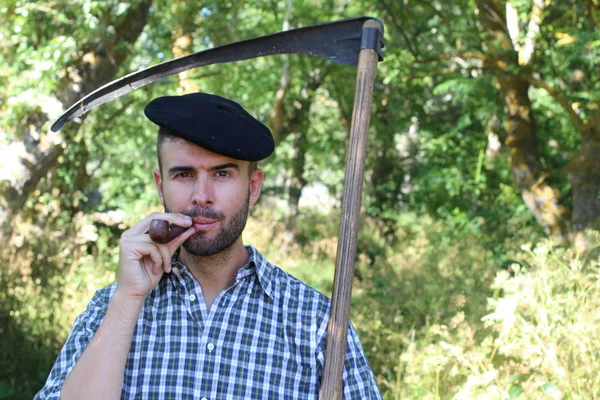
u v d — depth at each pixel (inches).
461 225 439.5
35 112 303.9
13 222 295.1
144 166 485.1
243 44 72.3
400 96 528.7
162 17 402.0
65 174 376.8
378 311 198.5
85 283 272.4
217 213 68.1
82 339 70.9
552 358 126.3
